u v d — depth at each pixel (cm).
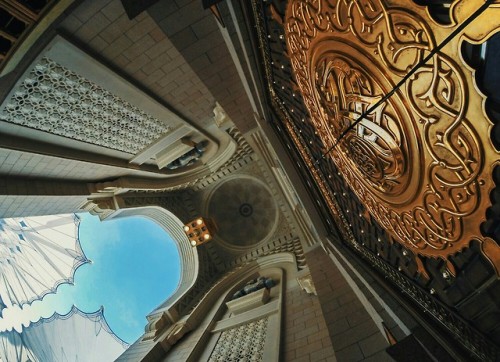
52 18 457
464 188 130
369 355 312
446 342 206
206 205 1464
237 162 1345
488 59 100
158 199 1303
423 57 126
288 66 314
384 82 154
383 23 139
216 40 494
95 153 827
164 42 617
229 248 1459
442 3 107
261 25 316
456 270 161
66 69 566
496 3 92
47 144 684
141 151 952
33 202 745
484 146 113
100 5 489
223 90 616
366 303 354
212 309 1057
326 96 232
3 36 442
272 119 596
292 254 1151
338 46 183
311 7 195
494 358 159
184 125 930
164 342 880
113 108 714
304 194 607
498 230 121
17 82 527
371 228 293
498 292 138
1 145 583
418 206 169
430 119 134
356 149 220
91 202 977
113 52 584
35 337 1215
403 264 243
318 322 558
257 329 726
